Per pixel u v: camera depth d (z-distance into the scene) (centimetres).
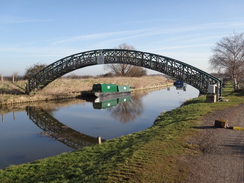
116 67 7694
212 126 1212
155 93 4994
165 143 938
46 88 4309
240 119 1371
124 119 2231
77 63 3797
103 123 2075
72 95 4050
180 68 3125
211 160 743
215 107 1836
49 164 945
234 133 1070
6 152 1305
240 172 645
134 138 1209
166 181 599
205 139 982
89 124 2042
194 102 2356
